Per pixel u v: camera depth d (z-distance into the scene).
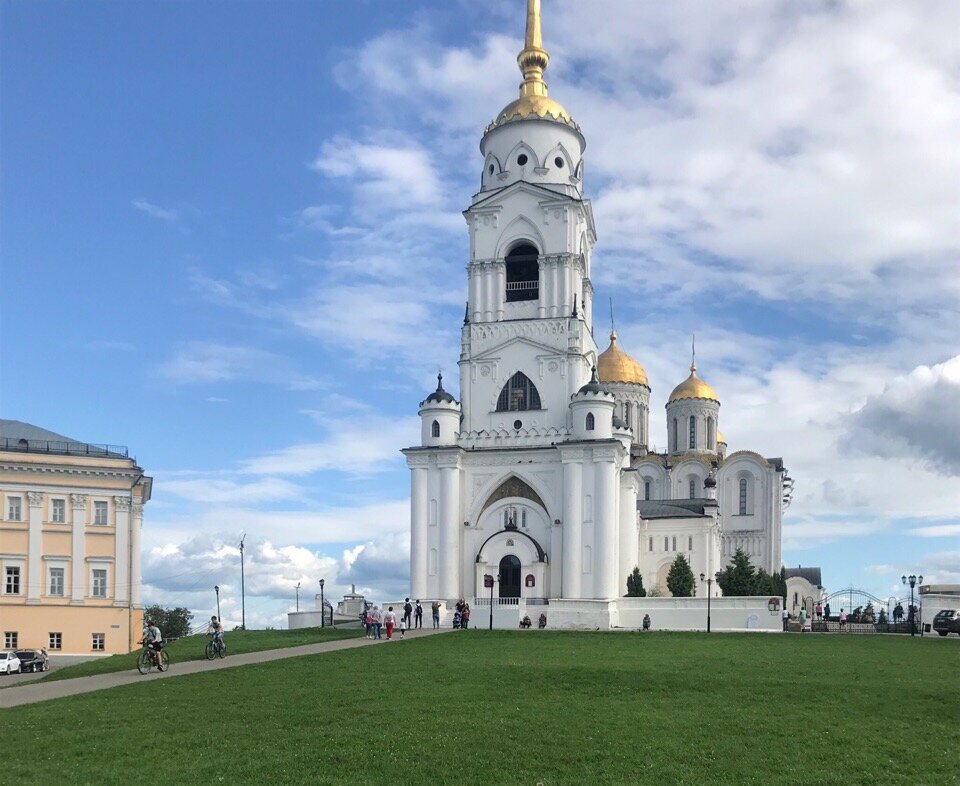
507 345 117.50
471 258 120.69
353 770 33.81
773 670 54.69
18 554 92.75
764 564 157.88
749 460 160.50
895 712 42.47
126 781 32.69
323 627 108.12
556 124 122.94
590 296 125.50
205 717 41.69
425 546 112.81
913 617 95.44
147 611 132.62
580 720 40.50
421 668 55.91
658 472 162.50
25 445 95.44
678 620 105.56
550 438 113.94
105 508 96.06
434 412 115.06
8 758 35.44
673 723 40.03
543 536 112.38
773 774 33.53
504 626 104.94
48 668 77.69
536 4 129.25
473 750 35.97
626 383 164.38
